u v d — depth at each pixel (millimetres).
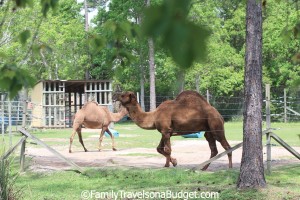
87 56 47844
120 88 53344
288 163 15492
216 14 42062
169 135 14758
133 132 34469
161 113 14742
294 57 2906
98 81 41312
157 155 18844
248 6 10891
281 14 43906
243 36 49875
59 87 40938
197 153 19641
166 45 1167
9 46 24547
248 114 11000
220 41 46594
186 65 1160
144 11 1190
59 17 43469
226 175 12914
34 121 40344
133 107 14906
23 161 13984
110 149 21891
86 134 33344
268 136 13562
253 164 10953
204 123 14594
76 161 16891
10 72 2238
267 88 13625
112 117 21375
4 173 9102
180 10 1177
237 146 14086
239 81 46875
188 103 14664
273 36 44938
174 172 13328
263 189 10805
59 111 41000
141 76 48250
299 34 3264
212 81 46312
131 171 13703
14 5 2914
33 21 26094
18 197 9641
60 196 10891
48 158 17547
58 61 46312
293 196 10328
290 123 31578
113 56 3252
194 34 1160
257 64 10945
